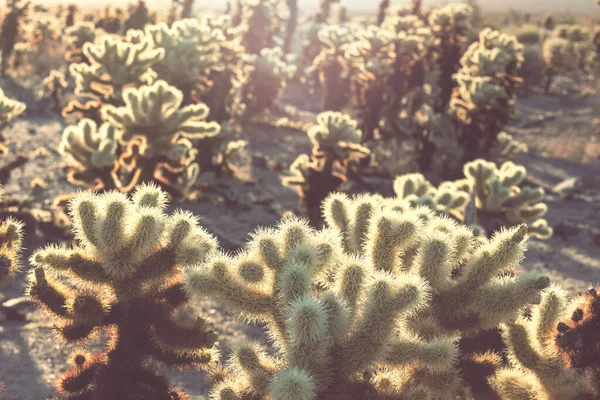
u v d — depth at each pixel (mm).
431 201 10305
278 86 31125
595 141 30047
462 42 30984
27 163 19281
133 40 17812
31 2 40219
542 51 49062
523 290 4355
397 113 27859
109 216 4750
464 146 24375
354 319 4105
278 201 18328
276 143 26953
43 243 12398
